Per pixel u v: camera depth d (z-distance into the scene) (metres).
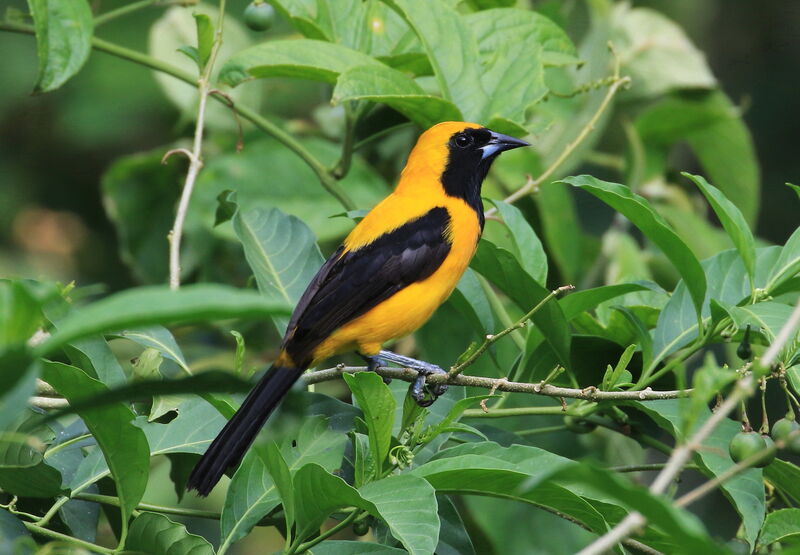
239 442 7.57
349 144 10.90
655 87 13.72
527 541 10.34
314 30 10.88
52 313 7.19
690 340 8.54
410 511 6.39
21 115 19.27
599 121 12.71
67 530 7.95
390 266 9.28
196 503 12.80
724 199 8.12
